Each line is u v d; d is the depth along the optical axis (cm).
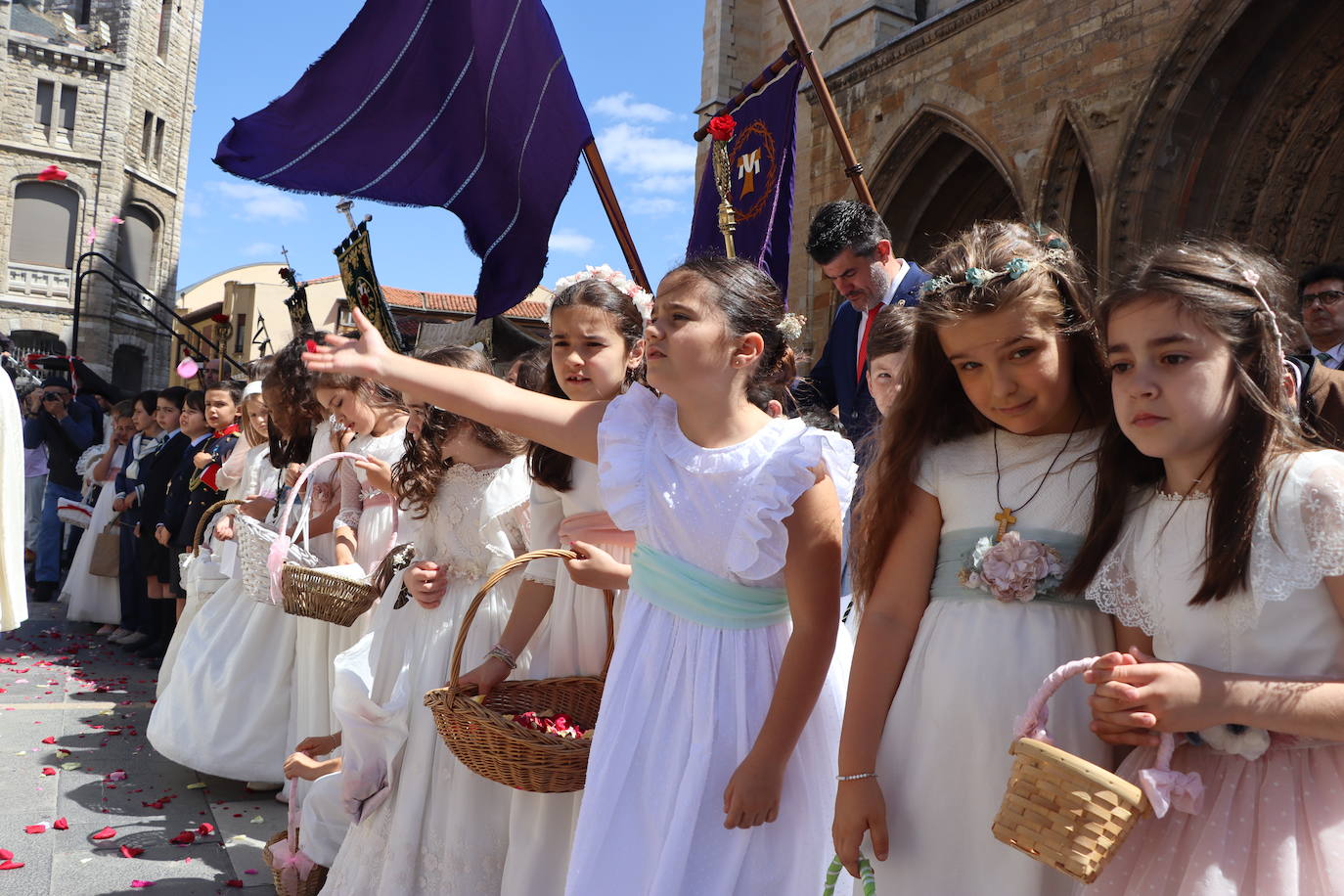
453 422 312
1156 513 165
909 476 193
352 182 465
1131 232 888
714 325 206
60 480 987
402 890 283
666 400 226
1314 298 408
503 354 929
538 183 446
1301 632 150
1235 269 154
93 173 3794
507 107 453
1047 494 180
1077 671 155
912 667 185
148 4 3975
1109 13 912
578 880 198
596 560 250
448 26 471
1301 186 905
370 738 295
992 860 173
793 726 198
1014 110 1001
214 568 499
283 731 429
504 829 287
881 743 185
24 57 3684
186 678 435
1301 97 877
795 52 484
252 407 504
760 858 201
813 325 1233
